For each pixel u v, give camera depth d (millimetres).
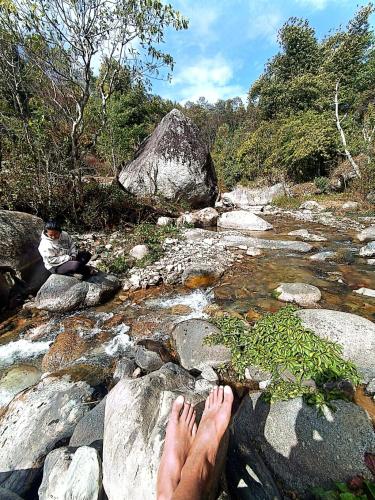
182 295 4543
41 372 3107
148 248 6043
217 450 1592
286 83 22328
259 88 25328
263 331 2850
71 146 7258
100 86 7945
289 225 9406
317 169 17625
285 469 1820
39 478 1974
